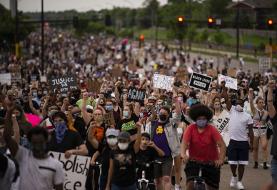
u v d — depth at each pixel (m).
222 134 26.36
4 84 43.69
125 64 107.38
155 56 148.75
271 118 19.02
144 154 20.36
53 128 20.62
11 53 119.56
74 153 18.23
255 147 28.69
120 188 17.33
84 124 22.72
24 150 14.04
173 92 37.69
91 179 19.25
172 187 23.77
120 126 22.38
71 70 78.38
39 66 89.94
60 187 13.87
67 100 26.89
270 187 9.77
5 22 127.88
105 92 35.81
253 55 156.38
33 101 30.48
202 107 16.97
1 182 14.31
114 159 17.31
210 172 17.09
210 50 187.25
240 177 24.38
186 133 17.19
